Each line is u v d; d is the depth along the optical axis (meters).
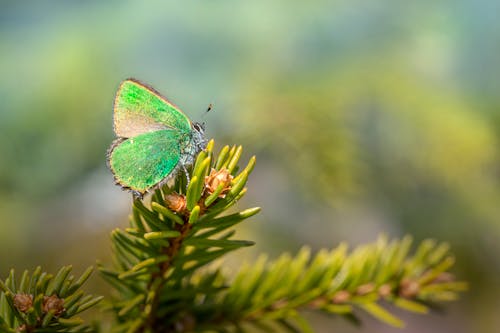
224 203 0.26
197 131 0.28
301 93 0.36
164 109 0.27
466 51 0.36
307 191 0.35
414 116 0.36
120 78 0.36
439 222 0.36
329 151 0.35
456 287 0.28
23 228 0.36
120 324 0.27
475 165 0.35
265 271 0.28
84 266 0.35
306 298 0.28
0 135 0.36
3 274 0.35
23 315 0.25
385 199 0.36
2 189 0.36
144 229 0.26
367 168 0.35
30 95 0.36
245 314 0.28
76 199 0.36
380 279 0.28
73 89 0.36
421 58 0.36
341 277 0.28
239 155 0.26
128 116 0.27
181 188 0.27
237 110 0.36
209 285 0.27
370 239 0.36
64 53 0.36
